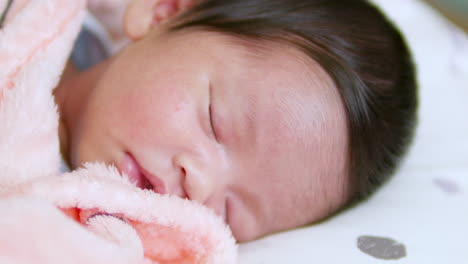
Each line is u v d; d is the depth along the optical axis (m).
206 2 0.90
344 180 0.81
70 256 0.42
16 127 0.59
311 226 0.80
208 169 0.72
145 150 0.72
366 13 0.93
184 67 0.77
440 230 0.77
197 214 0.61
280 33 0.83
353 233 0.75
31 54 0.66
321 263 0.66
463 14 1.92
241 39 0.81
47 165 0.61
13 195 0.46
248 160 0.75
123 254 0.47
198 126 0.74
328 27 0.85
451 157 1.03
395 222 0.79
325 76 0.79
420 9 1.49
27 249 0.40
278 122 0.74
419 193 0.90
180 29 0.84
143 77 0.77
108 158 0.74
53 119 0.63
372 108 0.82
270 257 0.68
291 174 0.77
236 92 0.75
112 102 0.77
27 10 0.66
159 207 0.59
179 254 0.61
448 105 1.18
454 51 1.35
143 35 0.92
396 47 0.93
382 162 0.87
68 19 0.71
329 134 0.77
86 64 1.13
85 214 0.55
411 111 0.93
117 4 1.23
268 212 0.79
